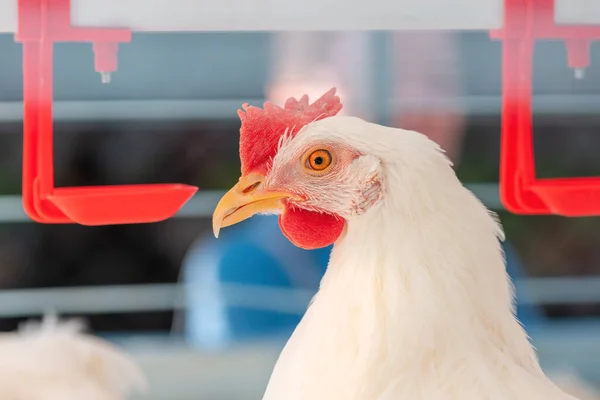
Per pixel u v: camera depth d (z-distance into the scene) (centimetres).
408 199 107
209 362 210
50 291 258
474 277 106
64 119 217
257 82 196
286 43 176
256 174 119
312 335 114
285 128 120
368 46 175
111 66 106
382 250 108
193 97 204
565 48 121
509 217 288
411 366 106
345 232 115
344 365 110
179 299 260
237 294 240
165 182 276
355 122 113
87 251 296
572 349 226
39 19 102
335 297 113
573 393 195
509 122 112
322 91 177
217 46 196
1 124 250
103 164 273
